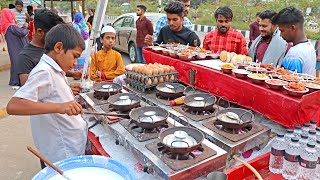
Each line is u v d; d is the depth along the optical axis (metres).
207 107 1.58
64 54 1.42
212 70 1.99
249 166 1.24
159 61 2.62
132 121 1.47
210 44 3.39
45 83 1.34
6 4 12.98
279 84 1.60
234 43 3.25
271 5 8.37
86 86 2.21
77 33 1.46
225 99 1.89
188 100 1.67
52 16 1.95
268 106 1.60
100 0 2.12
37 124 1.58
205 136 1.37
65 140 1.56
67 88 1.50
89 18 8.66
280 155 1.28
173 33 3.46
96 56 2.90
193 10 12.88
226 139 1.31
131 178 1.08
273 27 2.81
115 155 1.43
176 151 1.15
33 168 2.99
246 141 1.30
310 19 7.41
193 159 1.17
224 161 1.22
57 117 1.52
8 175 2.87
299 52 2.01
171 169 1.11
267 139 1.41
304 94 1.48
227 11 3.17
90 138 1.64
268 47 2.71
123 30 8.37
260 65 2.16
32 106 1.24
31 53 1.98
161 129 1.42
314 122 1.35
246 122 1.37
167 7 3.34
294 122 1.47
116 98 1.73
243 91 1.75
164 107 1.69
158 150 1.24
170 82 1.99
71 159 1.20
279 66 2.35
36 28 1.96
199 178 1.20
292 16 2.03
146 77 1.92
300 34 2.08
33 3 10.91
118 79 2.28
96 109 1.71
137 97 1.73
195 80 2.15
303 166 1.19
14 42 5.05
